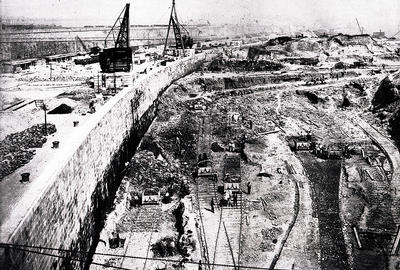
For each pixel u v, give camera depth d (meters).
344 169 57.31
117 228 42.56
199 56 145.00
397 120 73.88
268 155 62.00
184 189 49.50
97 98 60.50
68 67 100.06
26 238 25.44
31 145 39.00
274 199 47.53
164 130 73.25
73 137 41.44
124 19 97.38
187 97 99.56
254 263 35.78
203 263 34.16
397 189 50.12
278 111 85.31
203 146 65.38
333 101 90.94
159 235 40.94
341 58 134.88
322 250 38.34
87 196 40.78
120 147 57.84
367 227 41.97
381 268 35.72
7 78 80.50
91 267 37.19
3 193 28.72
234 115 80.12
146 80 78.50
